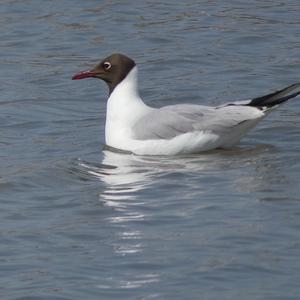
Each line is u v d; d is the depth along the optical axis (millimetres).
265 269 12188
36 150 17031
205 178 15336
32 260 12656
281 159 16188
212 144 16625
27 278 12164
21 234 13469
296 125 17953
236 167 15844
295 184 14930
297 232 13188
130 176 15594
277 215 13758
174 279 12016
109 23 24609
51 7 25734
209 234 13227
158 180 15328
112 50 22984
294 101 19406
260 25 24188
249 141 17219
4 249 13008
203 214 13914
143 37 23688
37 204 14609
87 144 17297
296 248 12711
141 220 13805
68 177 15633
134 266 12383
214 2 25938
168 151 16547
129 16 25047
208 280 11945
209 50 22828
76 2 26016
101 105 19781
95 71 17078
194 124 16531
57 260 12648
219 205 14203
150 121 16703
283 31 23828
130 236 13297
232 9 25391
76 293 11742
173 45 23203
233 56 22484
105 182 15375
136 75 17047
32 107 19531
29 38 23781
